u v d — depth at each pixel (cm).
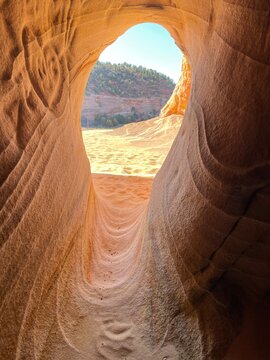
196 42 248
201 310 165
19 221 156
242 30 138
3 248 139
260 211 133
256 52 127
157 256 222
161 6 317
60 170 241
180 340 167
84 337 189
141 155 1080
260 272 146
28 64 179
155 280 211
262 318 144
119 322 204
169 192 248
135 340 185
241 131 138
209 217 159
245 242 143
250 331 143
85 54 317
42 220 189
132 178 716
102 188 639
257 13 125
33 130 183
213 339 151
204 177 168
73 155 303
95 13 278
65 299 206
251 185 133
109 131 2045
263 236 136
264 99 124
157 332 182
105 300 234
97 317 210
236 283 157
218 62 171
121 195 602
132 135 1770
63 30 234
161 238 227
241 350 141
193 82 253
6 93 151
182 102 1803
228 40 155
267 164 126
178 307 179
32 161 179
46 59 211
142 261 252
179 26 322
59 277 211
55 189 222
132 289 235
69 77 279
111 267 312
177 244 193
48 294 188
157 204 280
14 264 149
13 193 151
